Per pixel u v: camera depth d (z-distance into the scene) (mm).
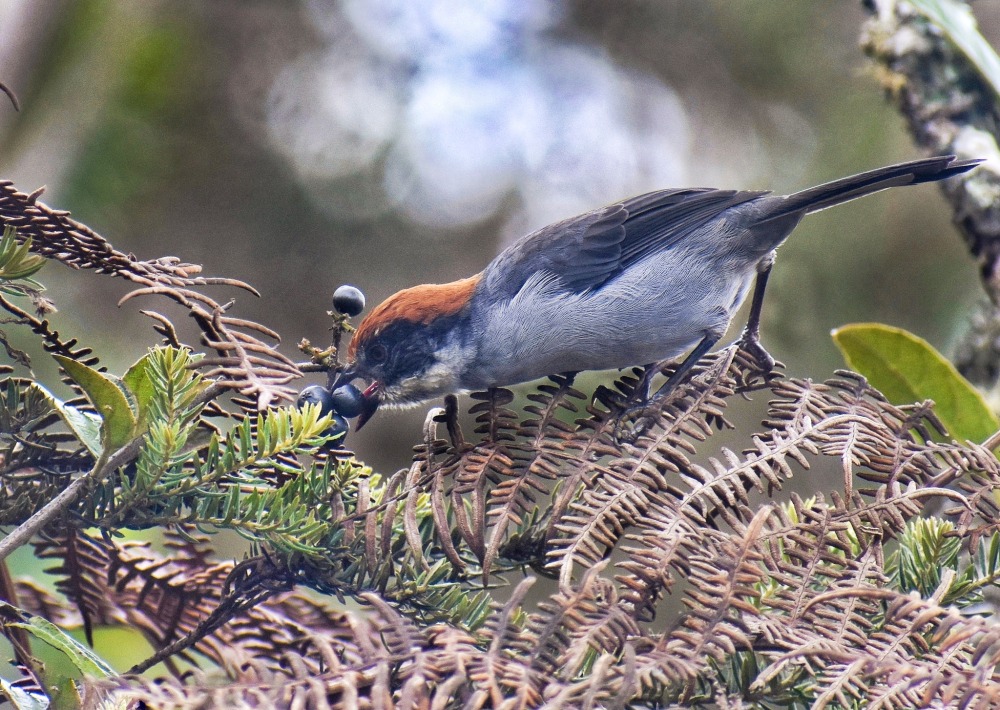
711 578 3387
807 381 4445
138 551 4438
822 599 3350
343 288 4883
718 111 14156
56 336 4234
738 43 13219
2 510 4023
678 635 3178
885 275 10641
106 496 3850
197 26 13352
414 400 7637
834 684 3105
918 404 4305
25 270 4039
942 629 3133
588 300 7367
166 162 12500
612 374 10742
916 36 7691
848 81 11922
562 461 4250
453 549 3889
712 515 3898
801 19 12656
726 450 4055
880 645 3242
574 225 7672
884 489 3883
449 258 15578
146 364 3656
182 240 13719
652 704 3342
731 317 7844
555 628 3105
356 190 15125
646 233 7621
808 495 10570
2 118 9289
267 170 14414
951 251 10453
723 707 3154
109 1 9656
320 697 2711
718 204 7773
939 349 10312
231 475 3969
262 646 4418
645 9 14828
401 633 3018
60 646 3295
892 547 7484
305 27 15109
